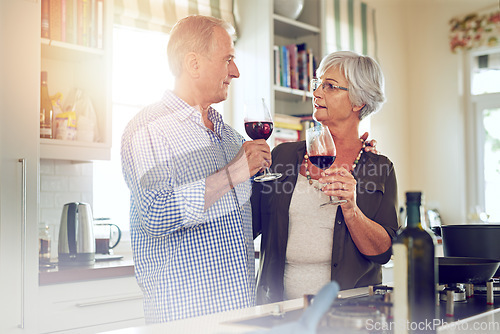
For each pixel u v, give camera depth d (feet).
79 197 10.23
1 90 7.30
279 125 12.36
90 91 9.71
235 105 12.60
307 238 5.98
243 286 5.48
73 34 9.26
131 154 5.28
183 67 5.82
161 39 12.26
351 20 16.08
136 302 8.39
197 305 5.26
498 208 17.70
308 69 13.17
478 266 4.70
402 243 3.58
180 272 5.26
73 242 8.49
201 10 12.05
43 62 9.70
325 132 5.70
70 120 9.05
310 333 2.56
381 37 17.63
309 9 13.42
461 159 17.80
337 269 5.88
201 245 5.33
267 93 12.12
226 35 5.86
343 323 3.19
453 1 17.93
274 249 6.12
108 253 9.58
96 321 7.94
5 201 7.25
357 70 6.26
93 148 9.27
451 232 5.82
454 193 17.87
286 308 4.33
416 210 3.63
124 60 11.66
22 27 7.52
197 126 5.66
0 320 7.11
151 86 12.09
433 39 18.24
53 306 7.54
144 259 5.41
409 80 18.61
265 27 12.17
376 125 17.34
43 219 9.72
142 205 5.08
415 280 3.54
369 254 5.86
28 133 7.50
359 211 5.65
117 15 10.82
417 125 18.45
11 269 7.22
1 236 7.18
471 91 18.03
